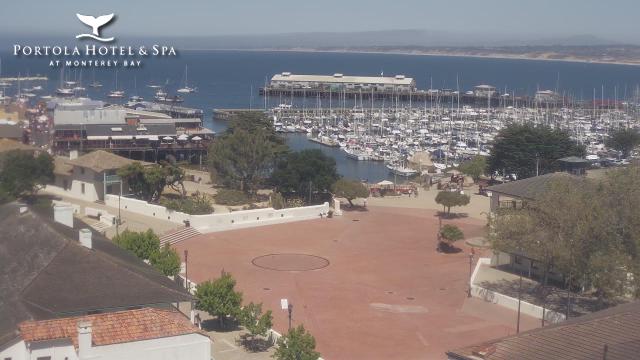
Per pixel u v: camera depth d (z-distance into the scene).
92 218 125.94
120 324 53.34
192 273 103.19
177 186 153.25
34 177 132.62
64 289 57.19
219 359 73.44
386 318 87.50
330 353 76.44
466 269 108.19
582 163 138.25
